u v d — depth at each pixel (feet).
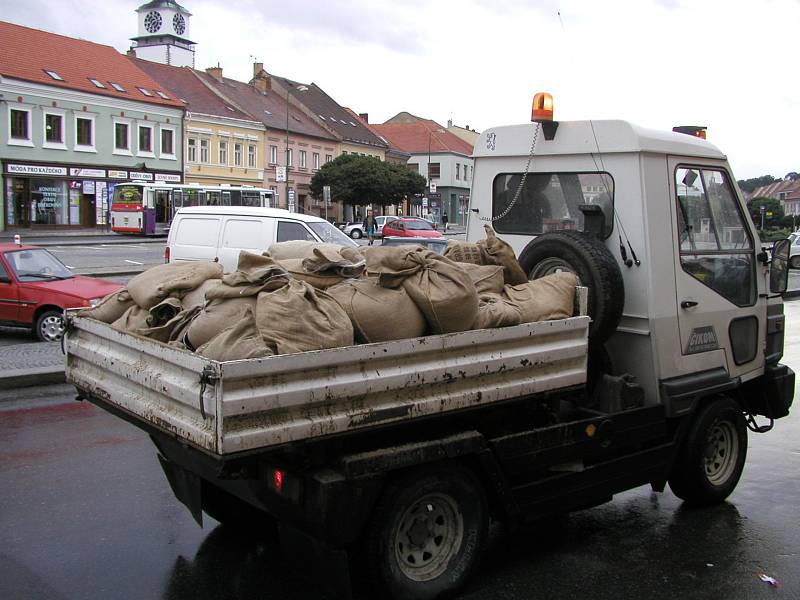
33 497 17.89
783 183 304.09
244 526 15.96
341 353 11.07
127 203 136.87
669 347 16.44
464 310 12.80
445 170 271.49
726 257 17.99
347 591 11.66
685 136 17.33
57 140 144.87
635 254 16.21
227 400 10.07
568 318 14.37
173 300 14.38
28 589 13.43
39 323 37.58
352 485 11.46
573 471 14.73
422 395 12.20
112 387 13.39
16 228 139.95
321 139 218.59
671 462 16.72
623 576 14.49
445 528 13.17
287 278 12.25
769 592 13.99
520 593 13.69
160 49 315.37
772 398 19.52
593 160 16.87
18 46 144.36
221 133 181.47
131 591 13.51
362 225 155.94
